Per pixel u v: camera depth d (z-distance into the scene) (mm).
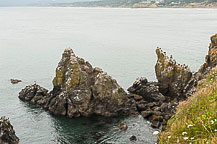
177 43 135000
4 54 109250
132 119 44656
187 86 52906
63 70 49844
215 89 19922
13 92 59938
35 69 83500
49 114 47469
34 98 53250
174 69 54969
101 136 39094
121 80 70500
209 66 53844
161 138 16484
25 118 45875
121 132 40062
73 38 159875
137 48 123375
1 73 77938
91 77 51375
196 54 104812
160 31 191375
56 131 41281
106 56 105000
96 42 143625
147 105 48938
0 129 36156
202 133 14203
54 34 179750
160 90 56094
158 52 58406
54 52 114312
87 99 47219
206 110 16672
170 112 44938
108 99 47094
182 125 16000
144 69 82875
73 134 40125
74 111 46125
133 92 57312
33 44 136500
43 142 38031
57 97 47625
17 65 89125
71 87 47531
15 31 197500
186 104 21766
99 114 47031
